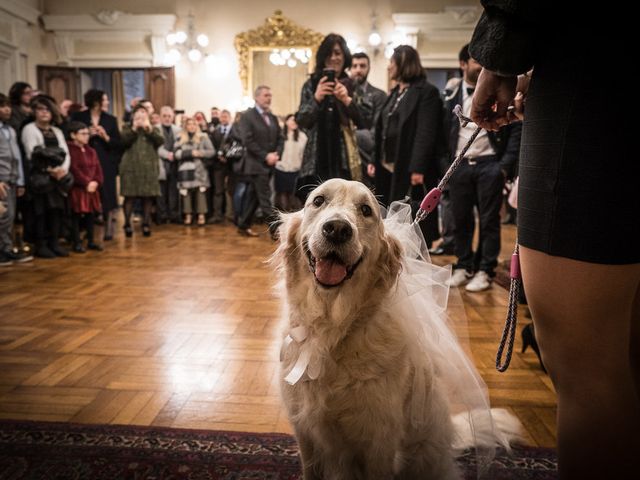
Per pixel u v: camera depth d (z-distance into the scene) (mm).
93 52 11039
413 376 1449
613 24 865
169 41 10820
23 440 1872
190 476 1690
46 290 4160
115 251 6113
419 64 3830
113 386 2355
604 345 929
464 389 1598
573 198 897
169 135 8844
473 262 4434
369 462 1423
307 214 1525
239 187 7945
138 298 3939
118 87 11977
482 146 4016
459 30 10812
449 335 1610
